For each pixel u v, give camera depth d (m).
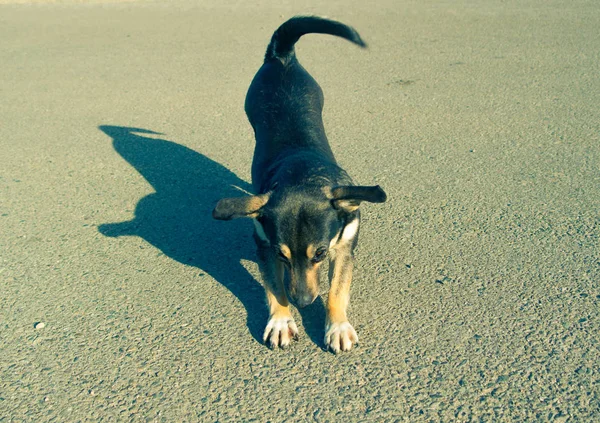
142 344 0.86
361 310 0.92
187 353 0.84
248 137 1.61
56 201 1.31
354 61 2.23
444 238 1.10
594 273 0.97
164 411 0.74
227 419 0.73
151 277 1.02
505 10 2.91
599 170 1.32
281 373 0.80
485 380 0.77
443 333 0.86
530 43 2.34
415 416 0.72
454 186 1.29
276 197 0.88
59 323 0.91
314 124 1.13
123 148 1.57
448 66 2.12
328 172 0.94
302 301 0.83
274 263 0.93
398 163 1.41
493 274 0.98
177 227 1.19
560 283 0.95
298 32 1.23
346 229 0.91
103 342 0.87
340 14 2.97
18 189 1.37
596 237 1.07
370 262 1.04
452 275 0.99
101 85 2.09
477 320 0.88
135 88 2.04
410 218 1.17
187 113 1.80
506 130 1.56
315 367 0.81
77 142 1.62
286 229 0.85
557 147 1.45
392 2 3.21
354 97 1.86
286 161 0.98
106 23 3.05
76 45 2.65
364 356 0.82
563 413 0.71
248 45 2.50
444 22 2.74
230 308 0.94
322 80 2.03
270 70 1.27
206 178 1.39
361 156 1.45
